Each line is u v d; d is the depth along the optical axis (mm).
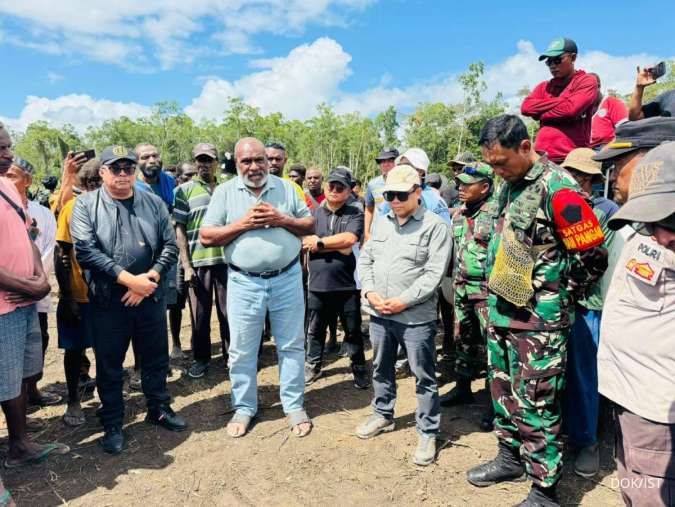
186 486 2920
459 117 61625
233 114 78188
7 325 2777
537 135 4250
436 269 3057
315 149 76750
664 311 1648
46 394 4148
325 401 4113
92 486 2924
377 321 3316
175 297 4605
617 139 2189
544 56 3953
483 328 3559
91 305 3262
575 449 3135
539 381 2494
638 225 1718
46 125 66562
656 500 1680
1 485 2504
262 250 3385
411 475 3002
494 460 2955
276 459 3195
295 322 3609
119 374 3338
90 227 3189
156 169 4934
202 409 3939
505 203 2674
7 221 2816
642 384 1690
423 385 3158
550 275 2443
